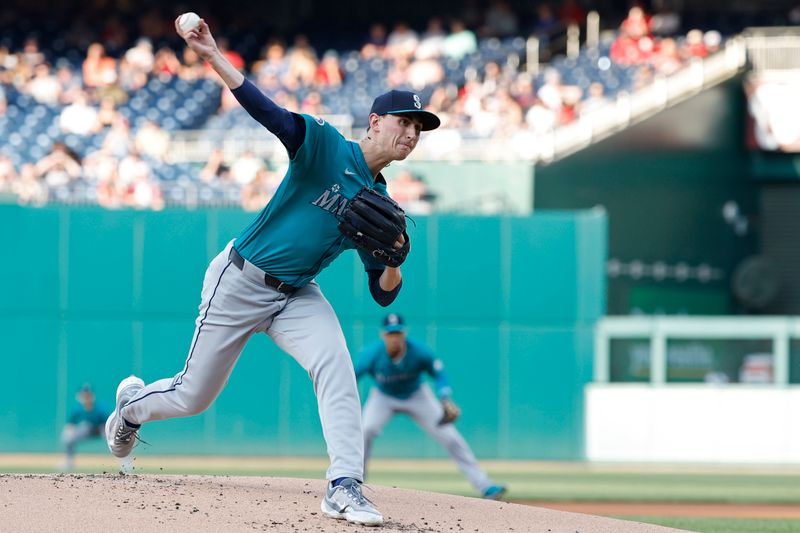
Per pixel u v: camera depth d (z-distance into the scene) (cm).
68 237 5566
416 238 5619
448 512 1842
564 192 6738
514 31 8138
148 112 7069
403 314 5588
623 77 7306
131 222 5575
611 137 6812
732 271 7044
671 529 1850
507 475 4909
